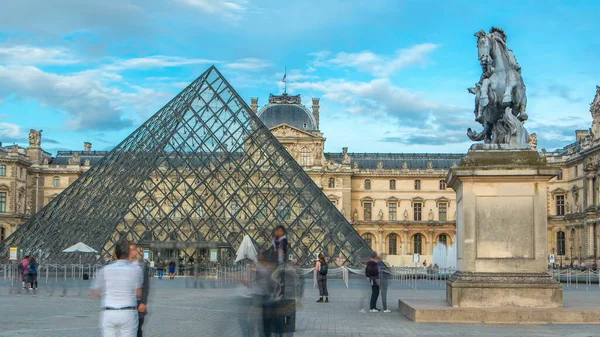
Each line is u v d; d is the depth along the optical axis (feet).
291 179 338.54
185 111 362.53
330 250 317.83
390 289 254.88
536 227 112.06
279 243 93.15
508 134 116.26
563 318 108.06
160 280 310.45
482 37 120.06
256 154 350.23
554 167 111.45
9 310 160.97
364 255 315.78
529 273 111.96
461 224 116.37
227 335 111.14
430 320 111.45
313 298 201.05
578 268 552.82
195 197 331.98
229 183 337.31
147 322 131.13
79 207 331.16
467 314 110.11
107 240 315.37
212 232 324.19
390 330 105.60
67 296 212.43
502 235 112.78
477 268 112.88
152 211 329.93
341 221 326.44
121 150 353.51
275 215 327.88
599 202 613.11
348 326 117.80
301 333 108.06
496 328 103.86
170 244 317.01
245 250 234.58
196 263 324.39
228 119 361.92
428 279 362.74
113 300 71.61
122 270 72.08
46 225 327.88
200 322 131.23
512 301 111.24
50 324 129.80
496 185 113.09
